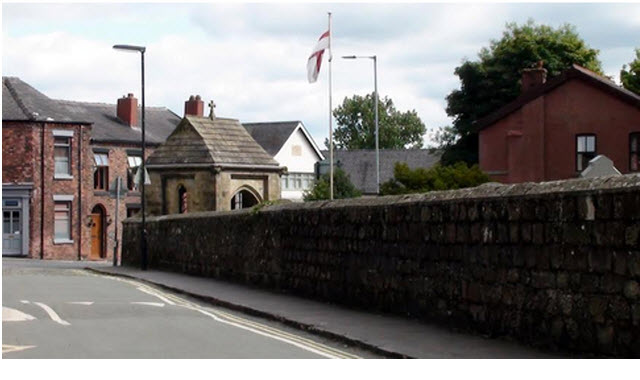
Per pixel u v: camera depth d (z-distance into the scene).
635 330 9.98
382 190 37.50
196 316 16.55
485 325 13.02
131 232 34.81
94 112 64.19
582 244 10.87
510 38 61.25
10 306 17.56
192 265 27.78
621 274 10.20
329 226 18.25
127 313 16.70
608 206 10.42
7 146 53.97
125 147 62.22
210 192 38.28
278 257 20.92
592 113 47.53
